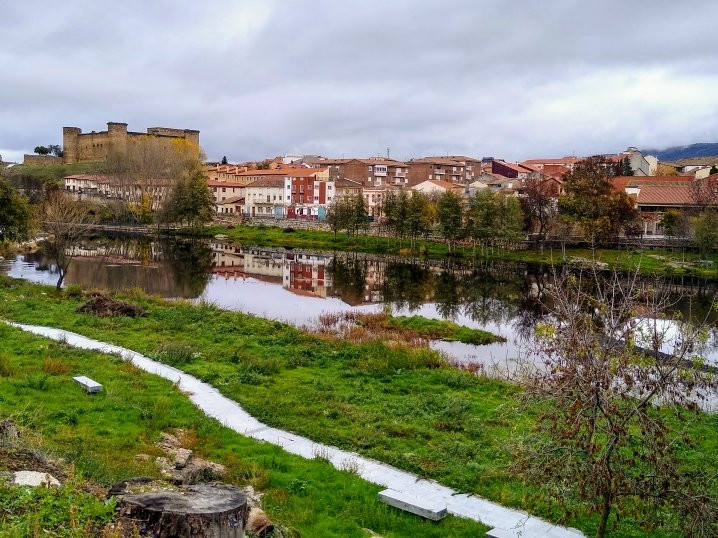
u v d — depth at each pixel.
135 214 140.38
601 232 95.19
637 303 14.96
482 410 23.33
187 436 18.72
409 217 109.31
